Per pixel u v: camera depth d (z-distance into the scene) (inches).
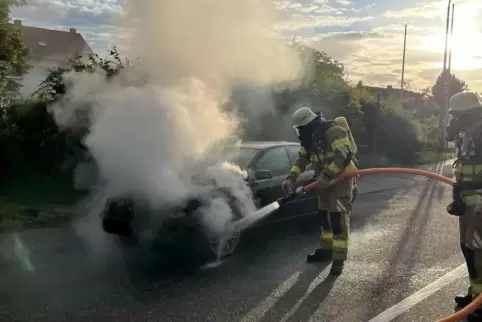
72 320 164.9
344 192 214.2
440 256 243.1
